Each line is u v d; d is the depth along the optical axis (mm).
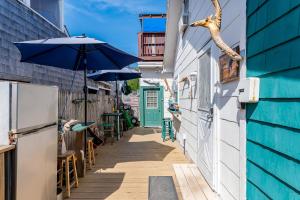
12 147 2264
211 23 2799
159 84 12508
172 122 9688
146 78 12570
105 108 9891
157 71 12508
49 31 6234
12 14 4734
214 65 3805
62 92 5602
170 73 11867
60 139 4059
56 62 5449
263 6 2199
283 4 1879
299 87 1699
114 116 9680
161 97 12555
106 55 5469
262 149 2225
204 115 4488
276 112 1985
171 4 7785
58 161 3969
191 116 5941
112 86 14773
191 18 6176
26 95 2455
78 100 6543
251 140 2451
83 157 4895
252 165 2432
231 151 3047
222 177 3459
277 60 1977
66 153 4062
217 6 2799
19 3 4980
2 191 2203
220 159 3557
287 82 1838
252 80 2291
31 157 2539
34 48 4574
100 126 8703
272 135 2049
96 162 6023
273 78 2039
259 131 2281
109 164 5836
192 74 5547
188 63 6547
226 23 3236
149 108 12867
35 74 5637
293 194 1764
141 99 12820
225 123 3285
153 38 12094
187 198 3635
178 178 4551
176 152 7102
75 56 5457
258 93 2285
